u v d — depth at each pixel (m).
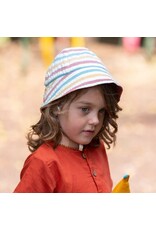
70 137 2.59
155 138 8.96
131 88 13.83
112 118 2.82
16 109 11.23
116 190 2.71
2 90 13.12
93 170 2.72
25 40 15.79
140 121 10.25
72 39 15.27
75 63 2.57
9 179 6.45
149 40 18.27
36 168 2.49
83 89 2.52
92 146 2.92
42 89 13.45
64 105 2.55
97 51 19.92
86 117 2.55
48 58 15.68
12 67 15.95
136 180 6.54
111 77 2.59
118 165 7.25
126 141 8.66
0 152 7.82
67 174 2.55
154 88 13.80
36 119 10.34
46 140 2.59
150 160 7.57
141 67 17.03
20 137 8.85
